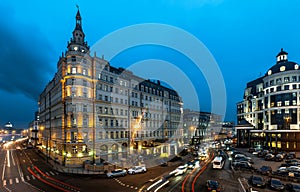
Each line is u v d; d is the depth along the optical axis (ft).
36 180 113.91
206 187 94.22
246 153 217.15
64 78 168.96
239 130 288.30
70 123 159.53
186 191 89.15
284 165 136.26
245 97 328.90
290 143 220.02
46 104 251.60
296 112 219.82
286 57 259.80
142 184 101.91
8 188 99.40
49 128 223.30
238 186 94.58
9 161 188.75
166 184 100.68
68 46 172.76
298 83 222.28
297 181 102.94
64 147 162.61
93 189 94.48
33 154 242.78
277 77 237.25
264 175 115.65
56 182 108.68
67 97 160.15
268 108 245.24
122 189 93.76
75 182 107.96
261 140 265.34
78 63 164.96
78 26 177.99
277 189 89.20
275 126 234.17
